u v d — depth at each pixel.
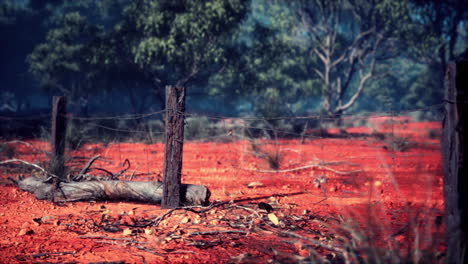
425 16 29.00
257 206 5.84
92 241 4.35
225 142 16.23
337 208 5.77
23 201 6.17
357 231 3.45
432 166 9.82
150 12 22.72
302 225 4.98
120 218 5.26
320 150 14.09
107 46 23.00
